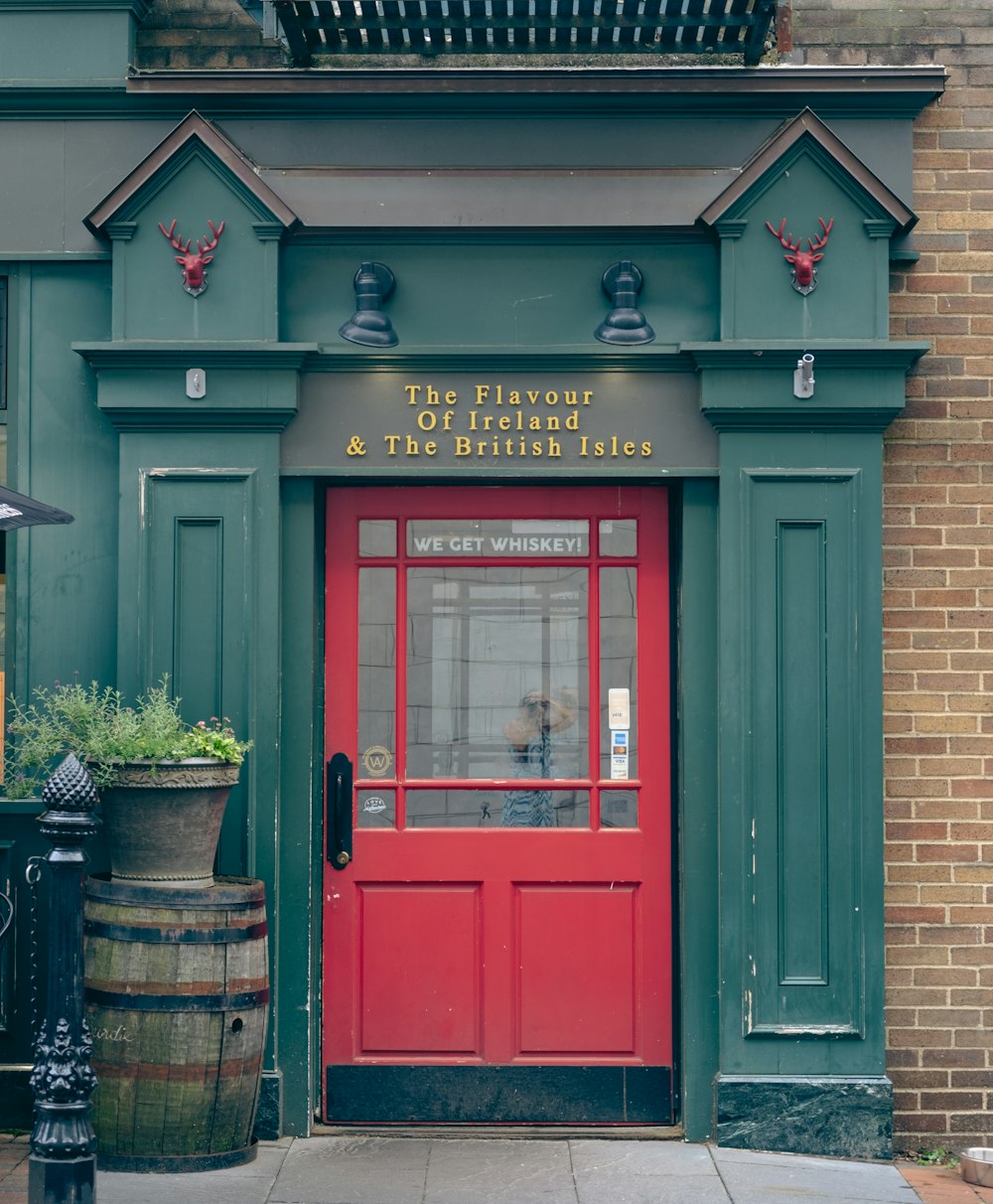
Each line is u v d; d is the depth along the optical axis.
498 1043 5.52
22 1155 5.08
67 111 5.48
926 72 5.43
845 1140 5.26
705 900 5.40
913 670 5.48
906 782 5.46
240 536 5.36
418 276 5.45
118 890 4.81
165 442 5.39
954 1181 5.11
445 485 5.61
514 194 5.43
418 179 5.44
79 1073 4.32
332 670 5.59
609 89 5.41
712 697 5.43
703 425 5.41
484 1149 5.26
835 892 5.32
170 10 5.61
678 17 5.25
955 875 5.44
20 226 5.48
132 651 5.34
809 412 5.34
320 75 5.40
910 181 5.48
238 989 4.85
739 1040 5.30
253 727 5.31
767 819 5.34
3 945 5.23
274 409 5.33
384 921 5.55
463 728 5.60
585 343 5.42
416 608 5.62
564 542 5.63
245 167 5.35
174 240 5.38
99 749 4.82
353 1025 5.53
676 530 5.59
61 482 5.48
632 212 5.42
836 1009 5.32
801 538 5.39
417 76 5.41
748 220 5.36
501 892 5.55
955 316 5.54
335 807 5.54
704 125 5.46
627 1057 5.53
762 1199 4.80
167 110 5.47
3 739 5.50
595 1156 5.20
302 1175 4.93
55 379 5.50
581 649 5.62
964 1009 5.43
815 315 5.37
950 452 5.51
